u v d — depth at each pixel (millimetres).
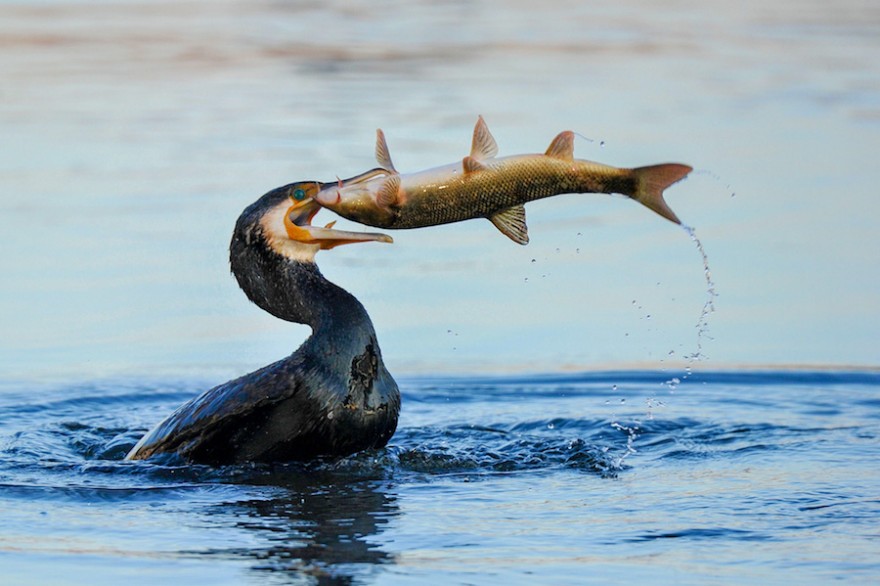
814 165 57750
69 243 49500
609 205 55375
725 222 52031
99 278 46312
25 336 41500
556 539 23031
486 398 36969
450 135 60594
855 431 31609
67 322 42781
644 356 40250
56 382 37938
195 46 87938
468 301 44938
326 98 70938
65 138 62688
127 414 35250
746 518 24156
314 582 20922
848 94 70438
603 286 46125
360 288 45906
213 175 55625
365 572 21344
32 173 57250
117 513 24906
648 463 28875
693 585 20625
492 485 26953
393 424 28844
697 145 60219
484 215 25953
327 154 57562
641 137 61219
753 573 21188
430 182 25719
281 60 82875
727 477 27312
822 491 25906
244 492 26312
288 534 23469
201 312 44094
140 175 56281
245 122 65438
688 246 49750
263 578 21109
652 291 45438
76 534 23562
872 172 56719
